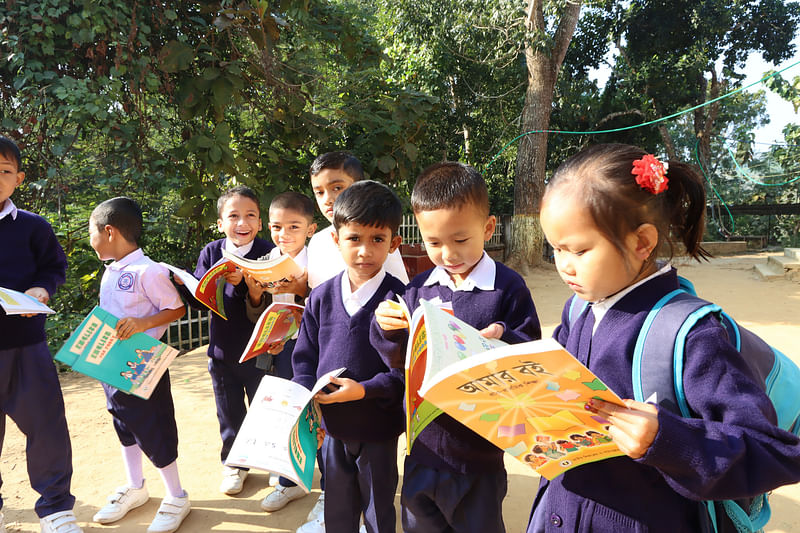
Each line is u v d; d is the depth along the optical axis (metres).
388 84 7.62
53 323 5.67
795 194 23.28
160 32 5.97
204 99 5.67
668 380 0.98
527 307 1.71
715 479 0.84
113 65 5.64
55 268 2.63
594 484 1.11
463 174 1.62
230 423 2.84
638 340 1.03
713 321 0.98
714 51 18.77
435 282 1.83
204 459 3.30
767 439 0.86
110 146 5.93
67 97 5.05
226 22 5.04
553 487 1.21
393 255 2.23
